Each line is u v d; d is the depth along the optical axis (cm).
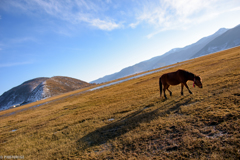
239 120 430
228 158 317
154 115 714
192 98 814
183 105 752
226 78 1018
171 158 374
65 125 1020
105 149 525
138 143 495
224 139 378
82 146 589
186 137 440
